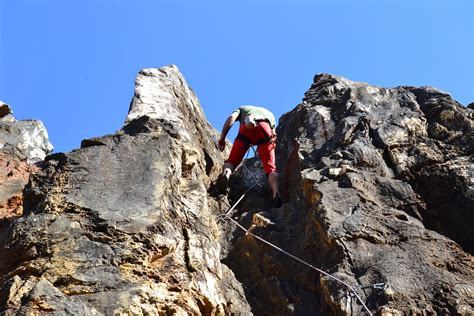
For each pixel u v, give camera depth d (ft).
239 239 26.86
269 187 31.60
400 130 28.55
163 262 21.24
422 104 30.45
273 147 31.42
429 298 21.22
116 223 21.59
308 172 27.02
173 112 31.65
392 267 22.21
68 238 21.15
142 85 32.68
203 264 22.04
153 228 21.62
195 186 25.14
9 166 34.06
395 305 20.92
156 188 23.12
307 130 31.22
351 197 25.17
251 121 31.35
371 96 32.07
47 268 20.24
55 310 18.29
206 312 21.17
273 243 25.55
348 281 21.97
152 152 24.88
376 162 27.22
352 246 23.15
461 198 25.23
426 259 22.71
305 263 23.71
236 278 25.14
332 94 33.55
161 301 19.94
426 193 25.96
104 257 20.61
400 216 24.79
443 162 26.76
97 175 23.73
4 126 37.04
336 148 28.68
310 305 22.68
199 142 33.04
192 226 23.18
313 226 24.68
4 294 19.30
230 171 31.55
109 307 19.12
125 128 27.81
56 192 23.09
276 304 23.27
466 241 24.63
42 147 37.32
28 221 21.71
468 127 27.96
